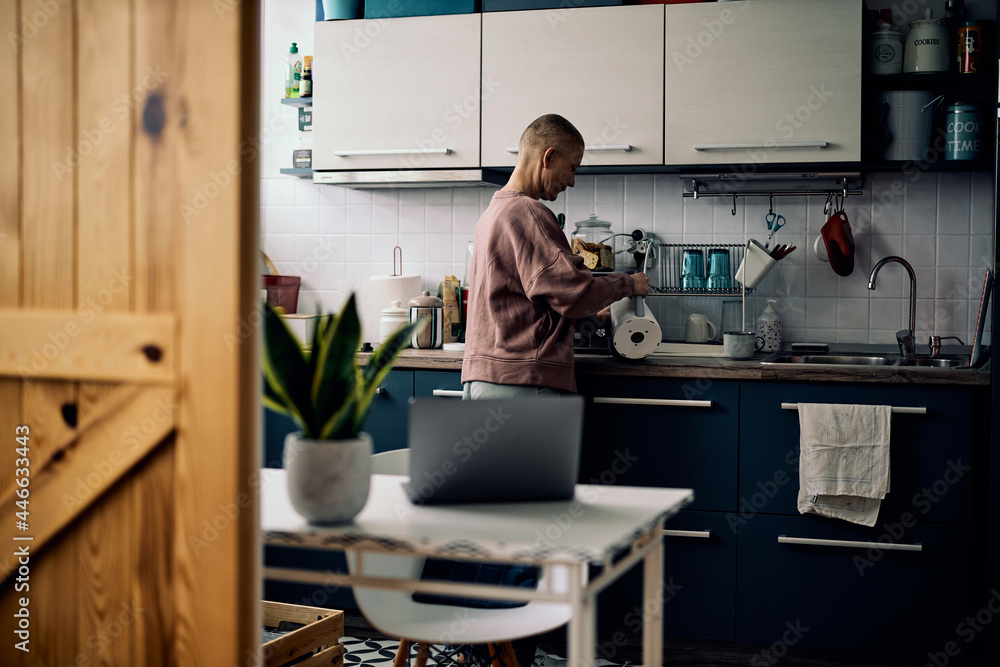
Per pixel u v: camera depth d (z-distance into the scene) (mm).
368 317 3570
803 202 3348
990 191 3223
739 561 2797
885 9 3225
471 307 2740
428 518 1436
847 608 2729
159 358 1393
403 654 1964
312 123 3512
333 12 3359
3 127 1442
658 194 3461
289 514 1466
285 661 2158
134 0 1384
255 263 1398
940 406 2646
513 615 1799
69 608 1461
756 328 3250
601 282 2656
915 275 3246
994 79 3041
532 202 2652
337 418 1387
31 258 1443
